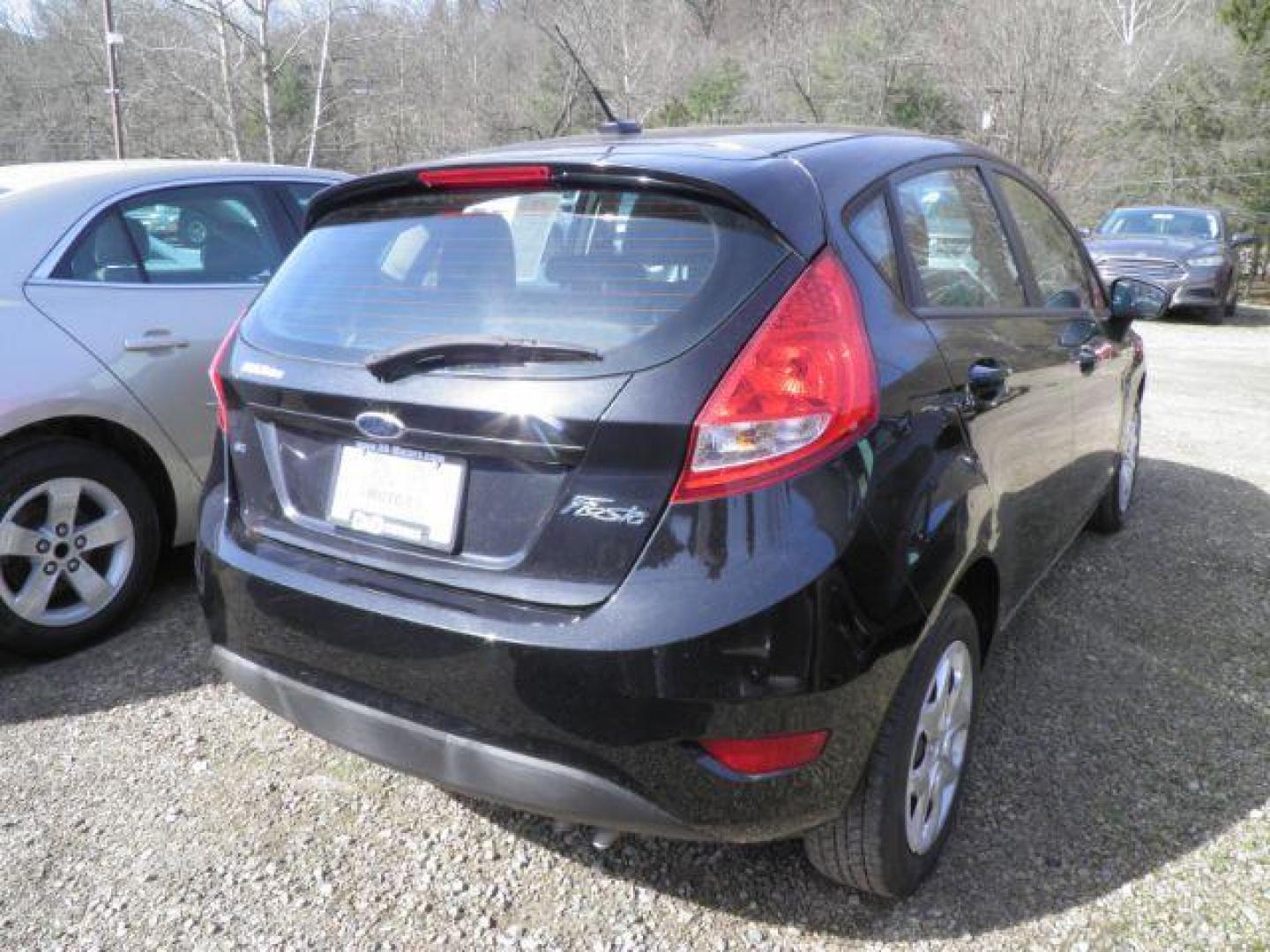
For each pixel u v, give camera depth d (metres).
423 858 2.48
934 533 2.10
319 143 35.50
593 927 2.24
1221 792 2.67
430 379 2.01
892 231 2.32
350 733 2.14
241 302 3.93
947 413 2.24
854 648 1.88
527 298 2.04
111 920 2.27
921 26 35.78
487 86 37.69
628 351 1.88
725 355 1.85
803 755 1.88
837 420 1.89
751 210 1.96
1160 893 2.30
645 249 2.00
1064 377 3.16
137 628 3.66
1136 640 3.56
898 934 2.20
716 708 1.80
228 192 4.11
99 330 3.46
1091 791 2.68
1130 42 32.34
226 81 28.92
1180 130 27.44
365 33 32.81
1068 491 3.39
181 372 3.65
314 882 2.39
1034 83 30.64
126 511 3.52
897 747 2.07
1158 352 11.95
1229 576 4.15
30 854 2.48
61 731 3.00
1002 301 2.88
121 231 3.67
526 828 2.59
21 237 3.43
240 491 2.44
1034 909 2.26
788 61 39.69
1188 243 15.41
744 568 1.80
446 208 2.28
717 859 2.46
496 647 1.89
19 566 3.36
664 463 1.82
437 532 2.04
